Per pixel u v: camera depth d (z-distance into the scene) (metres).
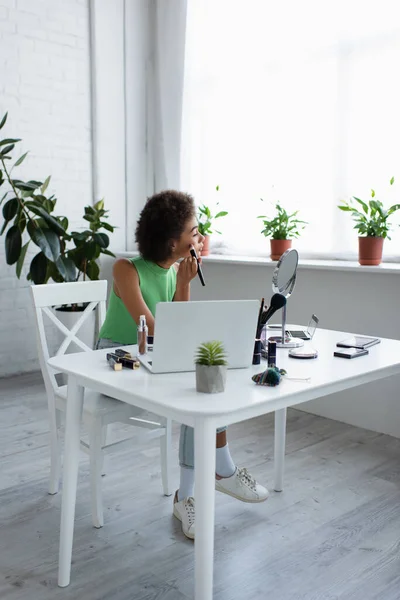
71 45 4.37
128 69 4.63
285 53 3.78
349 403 3.34
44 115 4.29
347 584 1.88
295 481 2.62
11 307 4.27
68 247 4.51
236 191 4.15
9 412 3.51
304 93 3.70
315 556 2.03
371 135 3.41
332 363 1.82
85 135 4.51
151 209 2.19
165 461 2.43
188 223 2.18
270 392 1.53
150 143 4.81
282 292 2.10
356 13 3.42
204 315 1.68
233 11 4.08
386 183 3.37
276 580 1.89
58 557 2.03
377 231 3.19
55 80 4.32
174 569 1.96
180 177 4.51
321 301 3.42
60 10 4.29
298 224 3.78
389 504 2.41
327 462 2.82
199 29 4.32
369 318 3.21
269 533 2.18
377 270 3.00
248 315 1.72
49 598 1.81
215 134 4.27
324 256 3.67
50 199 4.01
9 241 3.74
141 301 2.21
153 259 2.22
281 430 2.47
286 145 3.82
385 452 2.95
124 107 4.66
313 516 2.31
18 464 2.79
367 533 2.18
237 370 1.74
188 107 4.45
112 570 1.95
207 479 1.43
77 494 2.48
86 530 2.20
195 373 1.69
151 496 2.46
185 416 1.46
